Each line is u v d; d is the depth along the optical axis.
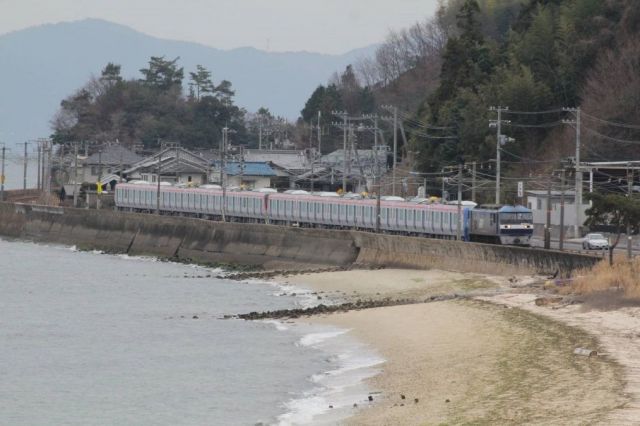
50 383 181.00
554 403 127.81
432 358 171.38
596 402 125.56
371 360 179.88
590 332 172.50
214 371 185.50
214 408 157.25
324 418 139.38
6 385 179.62
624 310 192.88
